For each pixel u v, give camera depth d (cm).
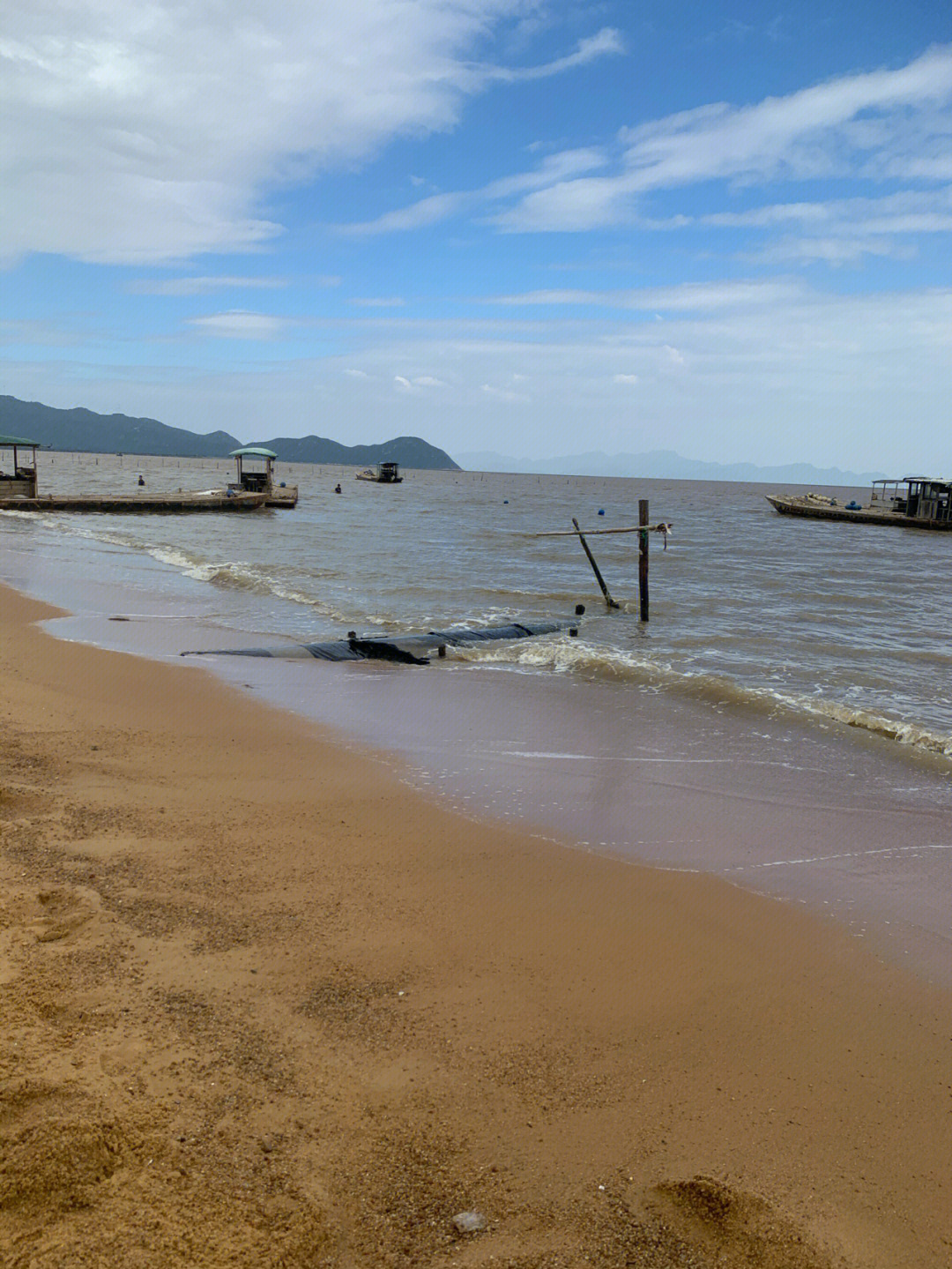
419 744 1075
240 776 912
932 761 1056
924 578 3247
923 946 629
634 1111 436
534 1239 349
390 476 12750
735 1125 431
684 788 952
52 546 3256
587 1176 387
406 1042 476
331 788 899
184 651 1548
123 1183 347
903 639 1933
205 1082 419
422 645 1627
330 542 3869
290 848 732
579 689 1381
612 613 2189
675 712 1254
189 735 1045
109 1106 387
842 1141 424
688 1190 380
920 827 856
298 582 2522
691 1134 422
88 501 4944
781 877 740
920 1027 528
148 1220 330
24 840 686
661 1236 355
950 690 1459
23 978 488
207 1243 324
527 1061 469
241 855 709
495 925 625
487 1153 397
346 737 1089
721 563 3525
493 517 6512
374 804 859
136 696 1208
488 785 938
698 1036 507
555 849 773
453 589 2483
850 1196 388
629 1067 473
